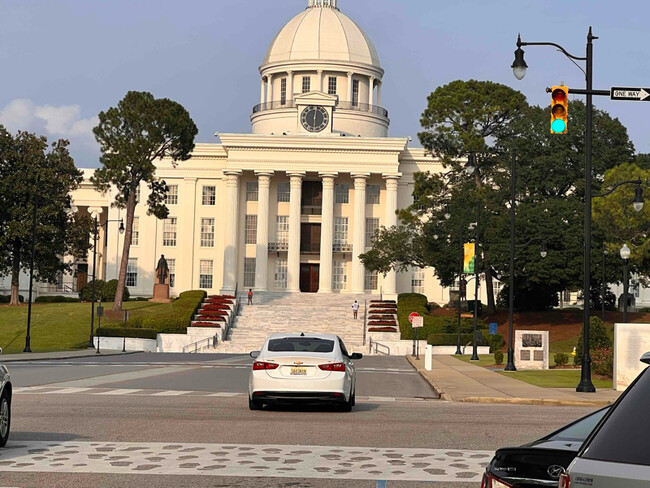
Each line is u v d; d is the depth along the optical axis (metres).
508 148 79.56
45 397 22.98
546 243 73.50
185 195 102.31
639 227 65.56
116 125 77.75
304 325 82.75
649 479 4.15
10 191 84.00
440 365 47.12
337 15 113.75
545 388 28.56
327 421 17.84
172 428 16.03
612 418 4.60
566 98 24.89
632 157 85.50
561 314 78.50
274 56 111.38
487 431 16.14
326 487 10.39
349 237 101.06
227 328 80.44
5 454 12.69
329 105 101.69
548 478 5.56
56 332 72.44
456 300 86.44
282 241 101.31
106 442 14.03
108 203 108.31
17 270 86.81
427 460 12.50
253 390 19.66
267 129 110.19
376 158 98.25
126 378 32.53
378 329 78.06
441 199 80.88
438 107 78.25
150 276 102.19
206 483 10.57
